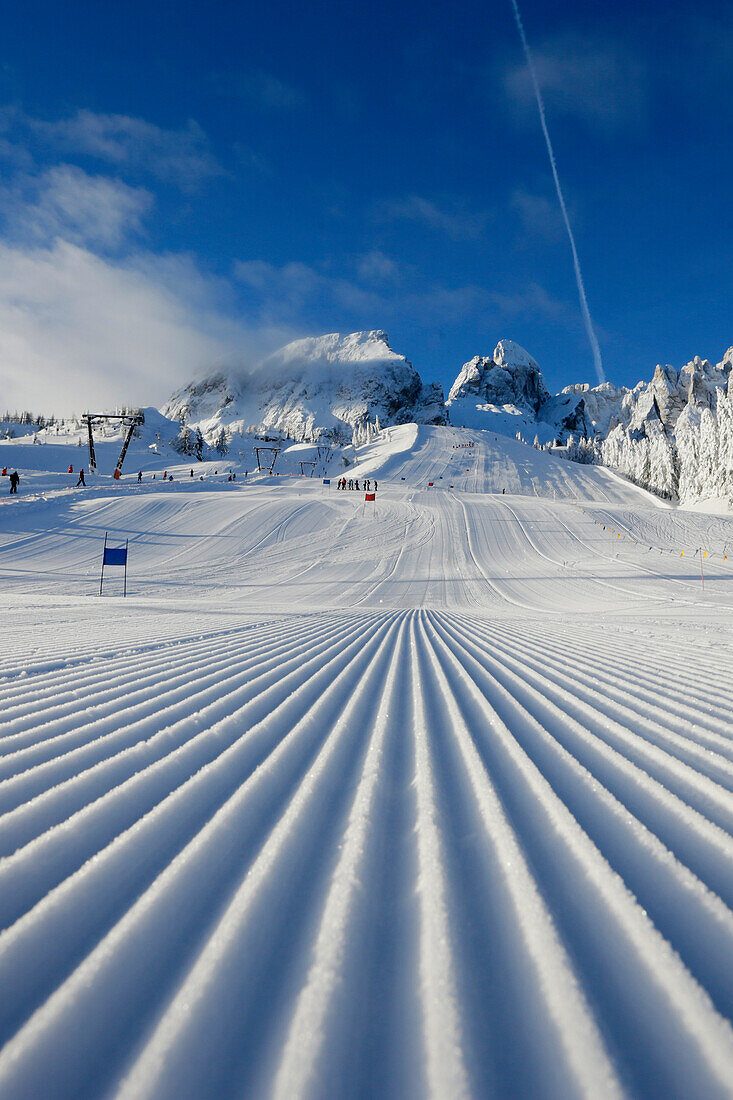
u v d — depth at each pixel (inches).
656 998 35.0
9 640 226.1
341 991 35.7
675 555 1213.7
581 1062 29.9
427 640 258.8
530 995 35.3
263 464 4072.3
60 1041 31.8
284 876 50.0
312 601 790.5
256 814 63.6
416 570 1087.0
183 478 2363.4
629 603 716.7
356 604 765.9
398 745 93.7
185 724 102.3
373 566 1119.6
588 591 866.8
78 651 195.2
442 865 51.5
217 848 55.1
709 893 46.7
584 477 3238.2
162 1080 29.0
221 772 77.0
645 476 3316.9
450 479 2994.6
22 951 39.4
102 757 83.5
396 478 2935.5
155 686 137.5
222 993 35.5
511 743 92.3
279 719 108.3
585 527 1502.2
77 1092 28.2
